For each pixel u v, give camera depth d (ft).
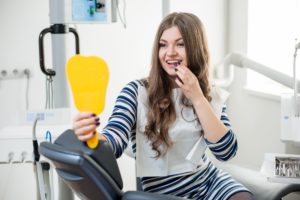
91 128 3.04
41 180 5.11
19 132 5.40
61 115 5.65
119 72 8.67
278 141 7.36
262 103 7.88
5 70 8.05
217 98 4.75
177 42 4.45
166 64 4.48
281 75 5.97
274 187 4.76
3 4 7.93
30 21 8.05
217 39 9.12
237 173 5.50
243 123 8.68
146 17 8.68
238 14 8.71
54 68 6.03
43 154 3.08
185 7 8.84
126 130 4.22
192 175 4.62
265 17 8.44
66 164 2.91
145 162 4.52
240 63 6.55
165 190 4.56
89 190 3.04
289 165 5.06
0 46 8.00
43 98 8.27
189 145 4.54
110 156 3.24
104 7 6.09
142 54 8.75
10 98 8.14
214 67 6.60
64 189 5.63
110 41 8.55
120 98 4.50
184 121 4.53
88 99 2.98
